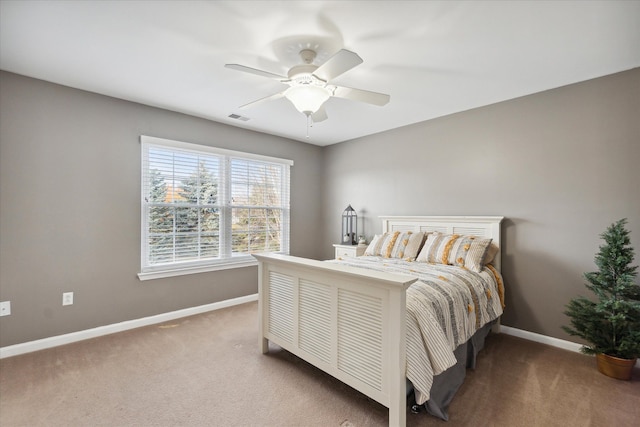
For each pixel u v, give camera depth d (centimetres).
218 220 377
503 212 307
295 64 232
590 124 257
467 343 229
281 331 236
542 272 283
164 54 219
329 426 167
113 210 297
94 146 287
